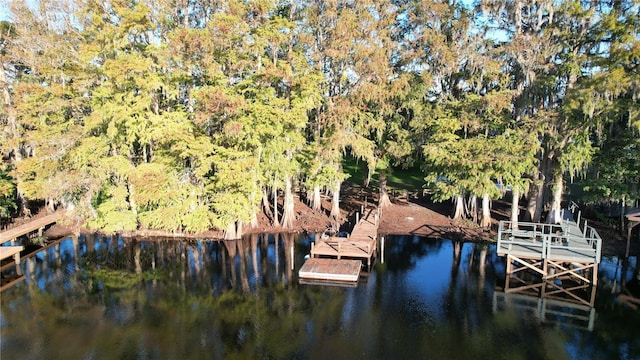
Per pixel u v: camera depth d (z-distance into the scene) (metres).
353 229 26.72
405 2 29.75
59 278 21.73
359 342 15.34
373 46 25.78
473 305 18.25
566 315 17.41
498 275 21.66
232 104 22.05
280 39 24.36
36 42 26.69
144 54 25.97
